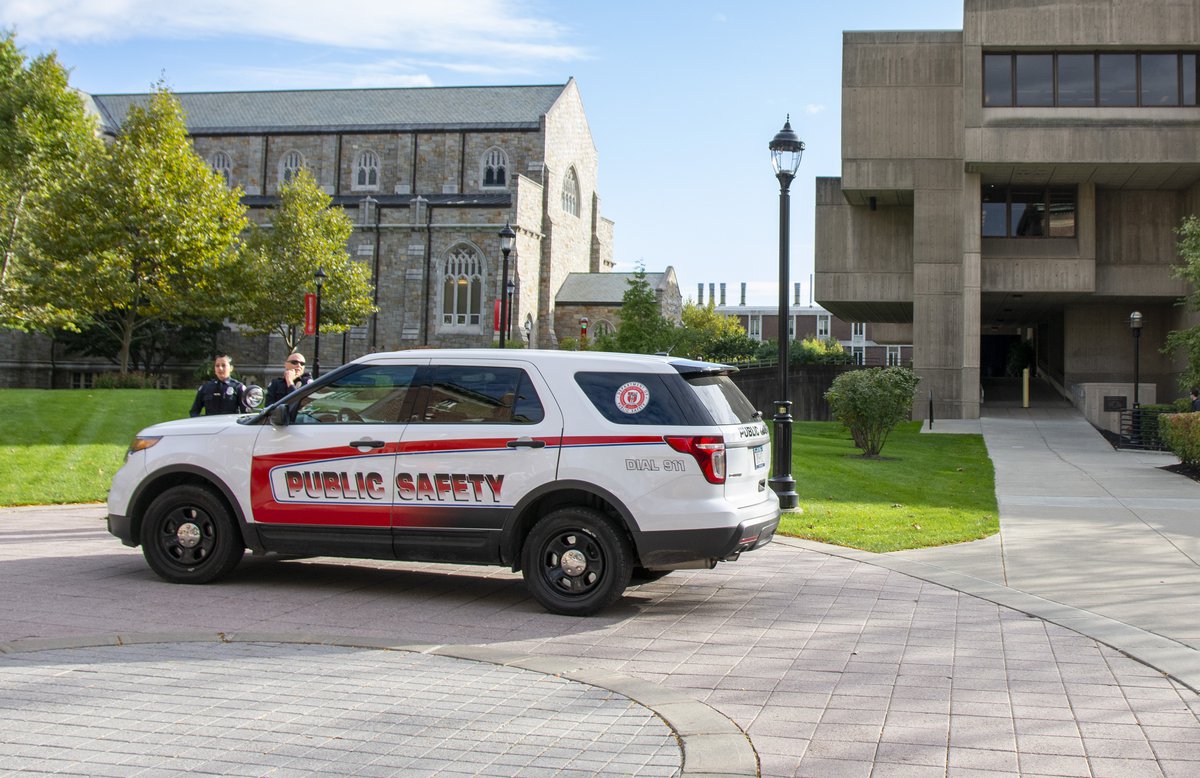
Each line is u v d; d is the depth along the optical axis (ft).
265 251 165.68
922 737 15.67
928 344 121.70
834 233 133.49
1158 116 113.29
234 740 14.93
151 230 130.11
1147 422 86.89
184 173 133.69
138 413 75.61
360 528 25.68
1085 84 114.52
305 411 26.78
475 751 14.67
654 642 21.77
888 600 26.23
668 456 23.90
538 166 208.44
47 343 199.72
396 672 18.92
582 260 230.89
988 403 135.13
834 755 14.83
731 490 24.41
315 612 24.12
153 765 13.82
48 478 49.03
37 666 18.78
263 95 231.09
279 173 220.02
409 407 25.89
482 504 24.85
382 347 199.21
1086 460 73.92
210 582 27.09
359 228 198.39
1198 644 21.58
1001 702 17.56
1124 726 16.29
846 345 376.89
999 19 114.32
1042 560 32.27
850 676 19.19
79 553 31.40
